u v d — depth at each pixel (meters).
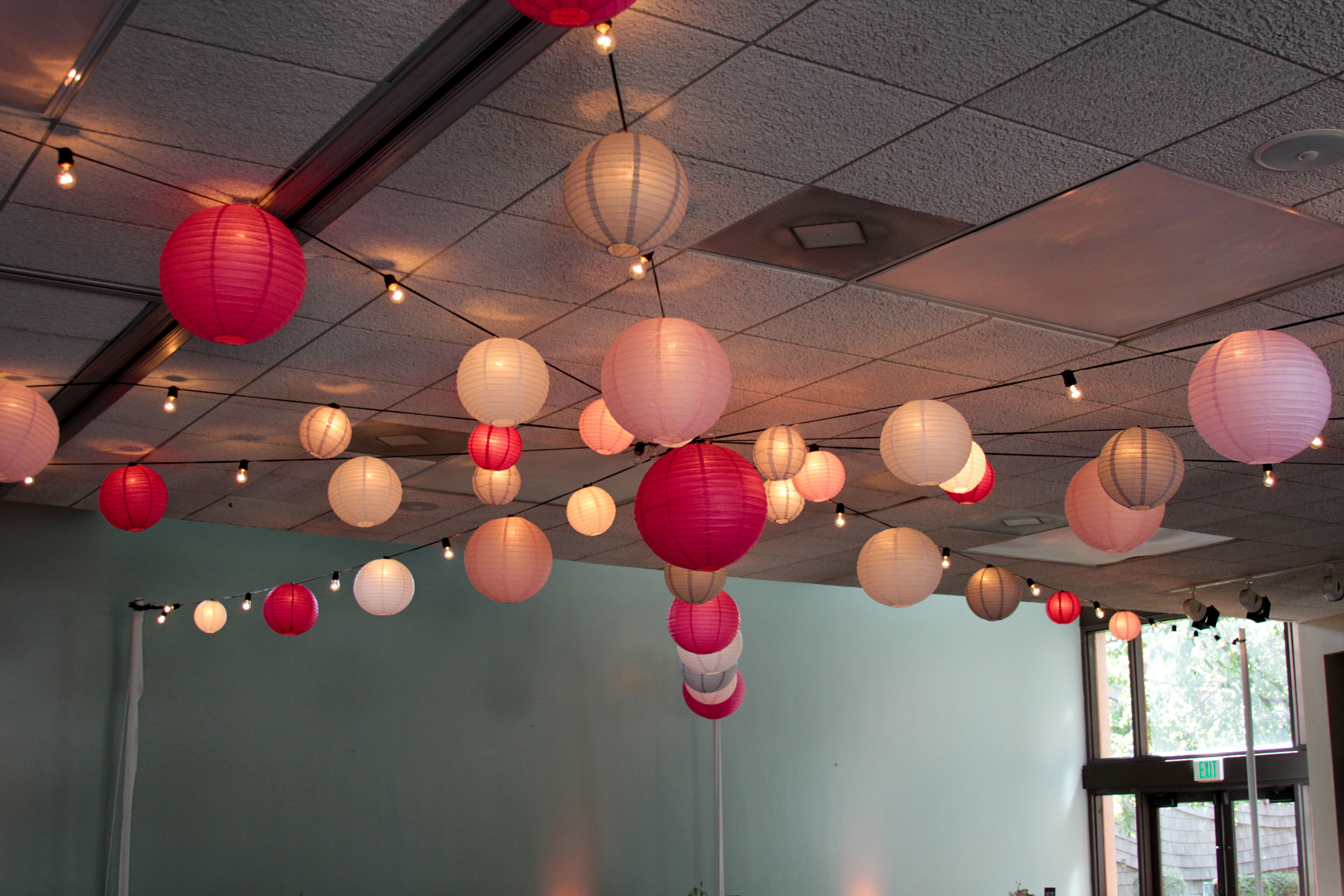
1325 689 9.94
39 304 3.88
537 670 8.69
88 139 2.83
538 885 8.27
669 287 3.73
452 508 6.86
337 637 7.88
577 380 4.65
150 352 4.33
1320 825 9.80
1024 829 11.36
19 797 6.53
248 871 7.18
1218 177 2.96
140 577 7.20
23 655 6.71
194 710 7.22
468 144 2.85
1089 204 3.13
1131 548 4.16
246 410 5.02
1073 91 2.59
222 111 2.72
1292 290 3.66
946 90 2.60
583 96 2.63
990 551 7.82
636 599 9.33
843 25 2.36
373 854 7.65
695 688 7.44
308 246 3.42
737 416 5.11
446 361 4.43
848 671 10.60
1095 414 4.99
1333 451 5.29
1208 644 11.30
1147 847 11.40
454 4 2.33
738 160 2.92
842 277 3.64
